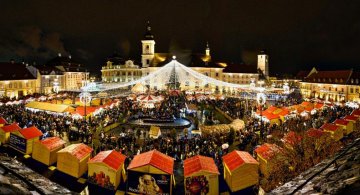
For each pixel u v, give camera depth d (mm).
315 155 24594
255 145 34938
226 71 134000
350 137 36781
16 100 63688
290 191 7305
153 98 60719
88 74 151000
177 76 126125
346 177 6641
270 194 7758
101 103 66250
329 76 106500
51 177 24891
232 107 64500
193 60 136125
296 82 146000
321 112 53312
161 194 20797
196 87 126312
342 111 54812
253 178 22281
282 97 93875
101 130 41875
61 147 28344
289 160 24203
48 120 44969
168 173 20672
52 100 66562
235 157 23562
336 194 5934
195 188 21484
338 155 8492
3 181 6004
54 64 135375
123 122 52188
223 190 23281
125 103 68250
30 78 105000
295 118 47938
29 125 40312
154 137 38312
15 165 8367
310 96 107938
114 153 23969
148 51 135750
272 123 46656
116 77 142250
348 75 98000
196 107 63719
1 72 96062
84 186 23469
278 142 30781
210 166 22312
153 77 127125
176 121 54062
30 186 6625
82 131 40719
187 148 32531
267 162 24438
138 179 21062
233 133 38219
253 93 102125
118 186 22641
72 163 24188
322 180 7109
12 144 31859
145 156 22844
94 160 22500
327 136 26188
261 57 144500
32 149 29344
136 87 103188
